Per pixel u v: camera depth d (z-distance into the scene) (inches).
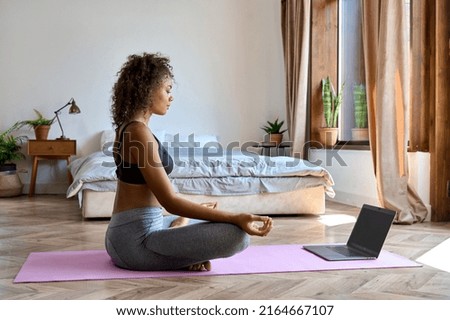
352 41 223.3
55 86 251.3
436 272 92.4
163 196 87.4
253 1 264.7
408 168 154.5
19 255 107.5
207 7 261.3
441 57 153.1
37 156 239.1
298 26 230.1
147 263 91.4
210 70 262.4
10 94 248.7
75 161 225.3
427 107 159.5
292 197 168.6
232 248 86.7
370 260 101.0
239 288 81.4
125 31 255.3
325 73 235.3
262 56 266.2
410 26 164.1
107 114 254.8
